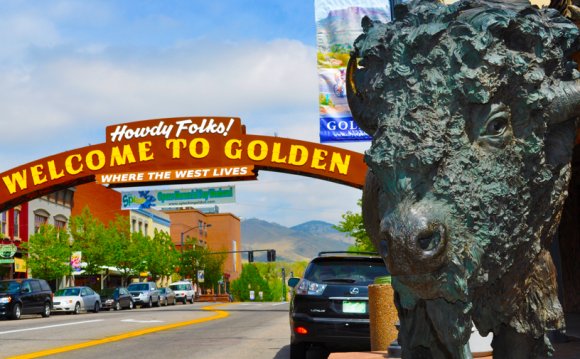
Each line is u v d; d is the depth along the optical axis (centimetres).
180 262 7475
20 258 4384
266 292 11831
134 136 2553
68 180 2566
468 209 233
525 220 257
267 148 2461
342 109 1680
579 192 1053
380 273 954
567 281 1073
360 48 269
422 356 310
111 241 4997
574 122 270
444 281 232
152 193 4178
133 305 4262
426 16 246
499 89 239
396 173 234
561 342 700
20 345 1370
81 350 1251
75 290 3600
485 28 238
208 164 2492
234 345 1283
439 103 236
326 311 934
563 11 429
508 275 271
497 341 301
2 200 2570
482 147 240
